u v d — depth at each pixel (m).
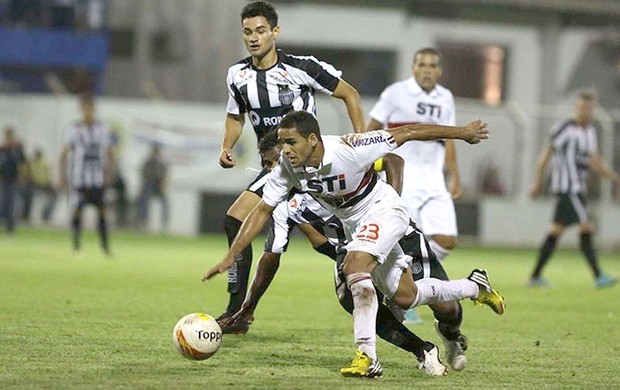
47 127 71.94
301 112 18.30
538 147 77.75
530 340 25.31
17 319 26.06
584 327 28.55
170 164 72.31
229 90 24.31
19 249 54.56
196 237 71.81
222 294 34.88
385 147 18.66
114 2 85.94
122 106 71.62
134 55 86.12
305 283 40.16
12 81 83.75
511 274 49.47
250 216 18.55
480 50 94.25
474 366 20.67
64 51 84.00
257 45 23.36
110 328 24.84
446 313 19.50
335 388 17.25
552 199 77.25
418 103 31.02
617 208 77.00
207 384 17.33
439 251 31.06
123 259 50.25
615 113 92.06
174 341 18.67
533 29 94.75
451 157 31.77
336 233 23.00
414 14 93.44
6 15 83.25
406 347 19.44
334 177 18.59
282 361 20.44
